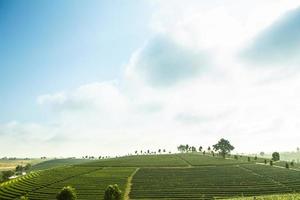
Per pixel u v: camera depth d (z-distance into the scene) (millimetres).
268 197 70375
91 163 176500
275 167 149625
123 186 110812
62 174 135500
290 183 110188
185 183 115625
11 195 99375
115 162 180625
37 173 139625
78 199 93562
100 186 110812
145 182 118250
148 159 198625
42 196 97625
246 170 141000
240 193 98625
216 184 112562
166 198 94938
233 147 197750
